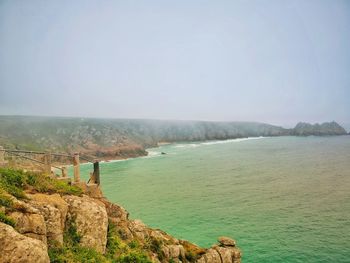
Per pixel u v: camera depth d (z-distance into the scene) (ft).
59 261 41.04
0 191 41.96
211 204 162.30
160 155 429.79
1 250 32.17
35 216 41.04
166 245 71.77
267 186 207.31
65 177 65.36
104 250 53.47
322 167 287.89
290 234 117.70
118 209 70.49
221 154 421.59
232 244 84.84
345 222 130.11
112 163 353.51
